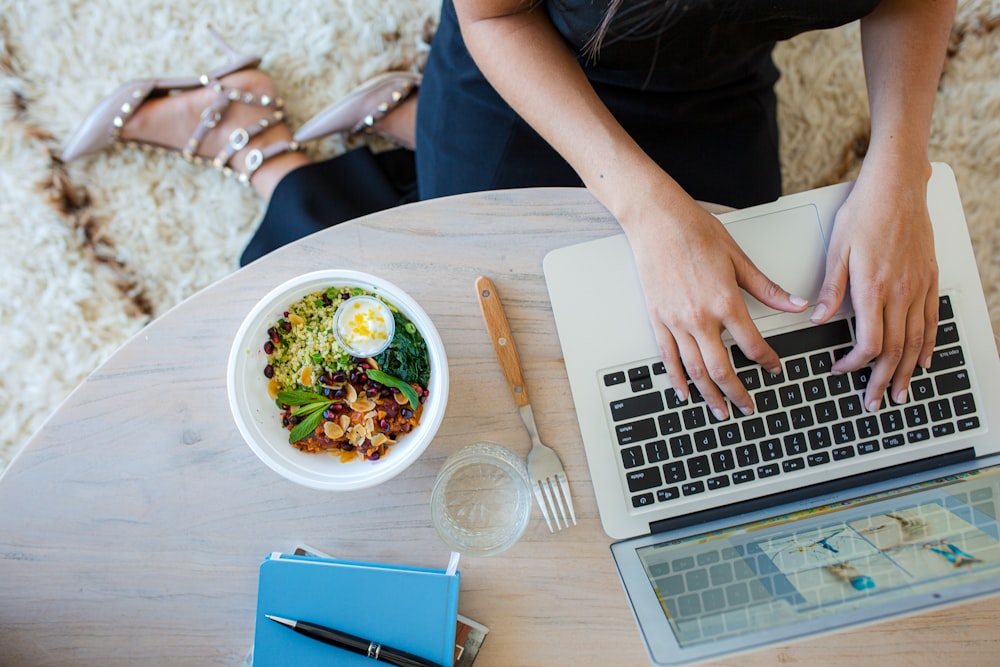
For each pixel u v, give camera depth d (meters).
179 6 1.32
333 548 0.83
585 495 0.83
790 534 0.79
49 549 0.82
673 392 0.82
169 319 0.83
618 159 0.81
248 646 0.82
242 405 0.77
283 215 1.21
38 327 1.31
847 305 0.82
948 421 0.83
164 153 1.33
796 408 0.82
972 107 1.31
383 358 0.80
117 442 0.83
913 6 0.84
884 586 0.68
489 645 0.82
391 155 1.34
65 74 1.31
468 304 0.84
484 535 0.83
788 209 0.84
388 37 1.35
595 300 0.83
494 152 1.01
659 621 0.69
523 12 0.84
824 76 1.33
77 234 1.32
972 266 0.83
